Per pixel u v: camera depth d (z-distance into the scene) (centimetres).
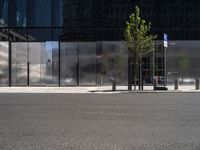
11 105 2081
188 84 4875
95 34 4988
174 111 1720
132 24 4000
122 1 5072
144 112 1681
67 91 3691
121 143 966
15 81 4862
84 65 4881
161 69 4906
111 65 4853
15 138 1041
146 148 905
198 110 1761
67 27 4972
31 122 1366
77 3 5016
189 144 955
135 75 3925
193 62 4916
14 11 4931
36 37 4928
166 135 1084
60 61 4888
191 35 5025
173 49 4931
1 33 4906
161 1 5088
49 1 4966
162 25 5062
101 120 1412
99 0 5044
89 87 4522
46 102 2275
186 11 5069
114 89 3694
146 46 3978
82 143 966
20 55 4884
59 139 1023
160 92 3484
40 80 4856
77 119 1445
